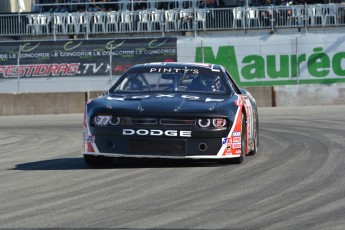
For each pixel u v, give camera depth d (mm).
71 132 28484
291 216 9820
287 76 51531
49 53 51438
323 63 51344
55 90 51562
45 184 13328
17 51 51562
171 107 14906
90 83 51250
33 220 9797
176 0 56281
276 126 28500
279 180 13320
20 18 55719
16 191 12539
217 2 56812
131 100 15508
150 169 15062
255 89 45625
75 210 10492
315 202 10953
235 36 52500
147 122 14781
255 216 9836
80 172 14953
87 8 58094
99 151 14984
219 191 12070
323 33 52031
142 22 54594
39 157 18812
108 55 51188
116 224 9398
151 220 9625
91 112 15148
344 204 10758
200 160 16453
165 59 51281
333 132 24781
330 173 14211
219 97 15977
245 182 13086
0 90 51562
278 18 53219
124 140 14820
